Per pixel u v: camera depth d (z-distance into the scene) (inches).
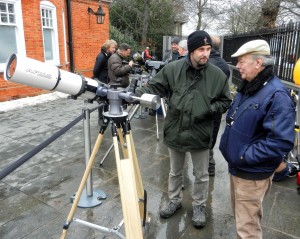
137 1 778.2
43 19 336.8
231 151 74.4
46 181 134.9
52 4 339.9
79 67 417.4
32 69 64.6
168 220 105.7
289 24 184.9
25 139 192.9
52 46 357.1
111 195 122.1
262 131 70.7
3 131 209.6
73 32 398.3
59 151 171.0
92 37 431.8
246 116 71.0
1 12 280.2
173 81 94.7
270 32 214.8
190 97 91.7
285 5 430.9
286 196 121.7
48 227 101.2
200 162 99.3
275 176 132.0
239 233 76.5
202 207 103.8
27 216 107.5
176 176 105.3
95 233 98.0
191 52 88.2
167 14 821.2
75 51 406.6
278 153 66.3
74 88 73.7
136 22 792.3
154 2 784.9
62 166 150.8
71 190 126.6
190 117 92.6
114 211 110.7
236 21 749.3
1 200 118.5
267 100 67.4
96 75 218.5
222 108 93.0
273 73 70.2
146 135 201.8
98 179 136.1
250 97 71.7
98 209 111.7
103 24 448.1
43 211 110.8
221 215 109.3
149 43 798.5
